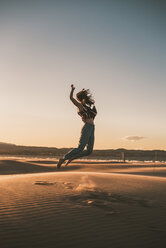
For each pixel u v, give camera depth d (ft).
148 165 102.78
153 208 12.03
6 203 12.38
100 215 10.73
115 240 8.26
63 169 88.33
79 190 15.84
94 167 93.45
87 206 12.10
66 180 20.18
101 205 12.33
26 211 11.12
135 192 15.80
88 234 8.69
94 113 17.99
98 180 20.63
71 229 9.10
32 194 14.49
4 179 20.63
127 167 92.68
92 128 17.88
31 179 20.56
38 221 9.85
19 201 12.83
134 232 8.95
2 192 14.96
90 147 18.02
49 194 14.56
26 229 8.99
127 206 12.26
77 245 7.82
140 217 10.59
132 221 10.07
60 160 17.69
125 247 7.75
